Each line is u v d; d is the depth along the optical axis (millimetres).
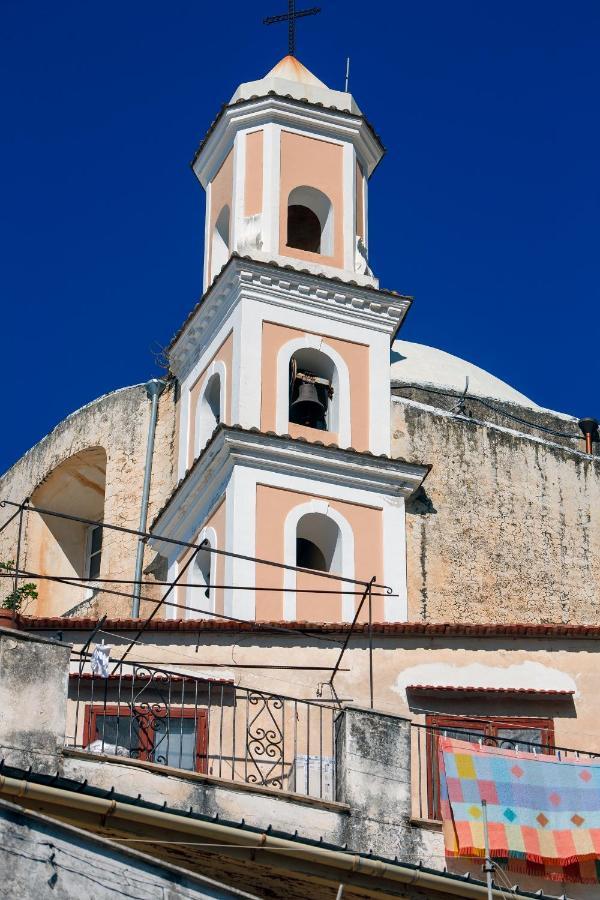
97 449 34844
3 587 35500
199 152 34406
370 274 32531
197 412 31859
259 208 32531
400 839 19156
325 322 31672
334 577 23266
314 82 34125
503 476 32500
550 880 19781
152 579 32094
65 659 18422
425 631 23188
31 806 17484
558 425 35969
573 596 31828
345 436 30797
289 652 22953
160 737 21375
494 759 20219
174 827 17922
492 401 35656
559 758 20391
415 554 31203
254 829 18234
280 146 33094
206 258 33562
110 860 15930
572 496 32781
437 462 32188
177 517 31000
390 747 19531
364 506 30109
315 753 21828
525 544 32000
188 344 32812
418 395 35156
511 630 23203
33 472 36219
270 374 30797
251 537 28938
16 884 15570
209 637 22922
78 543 36188
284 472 29797
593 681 23094
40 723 18078
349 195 33125
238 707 21906
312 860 18375
